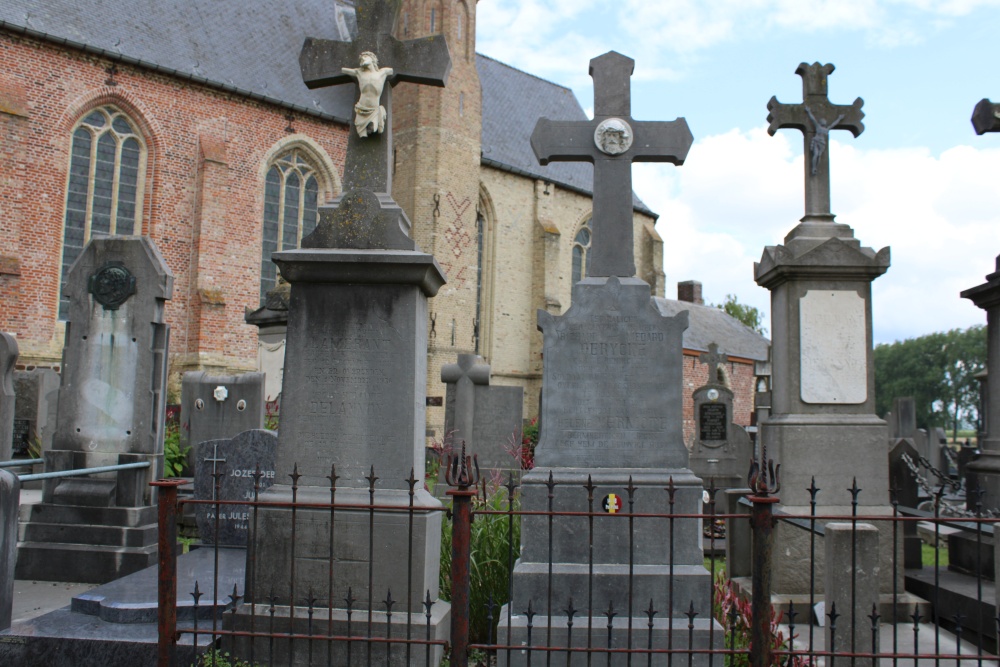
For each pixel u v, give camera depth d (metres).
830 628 4.44
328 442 5.68
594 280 6.28
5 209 20.00
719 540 10.09
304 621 5.36
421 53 6.29
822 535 6.35
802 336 7.44
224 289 23.69
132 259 8.97
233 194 24.22
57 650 5.40
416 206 26.73
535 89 37.66
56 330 20.97
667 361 6.04
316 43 6.39
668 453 5.95
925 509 9.25
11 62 20.39
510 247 31.83
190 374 12.35
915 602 6.78
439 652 5.40
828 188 7.79
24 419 14.76
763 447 7.75
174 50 23.83
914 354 72.44
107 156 22.28
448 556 6.46
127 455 8.62
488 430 14.74
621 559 5.78
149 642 5.34
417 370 5.83
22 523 9.38
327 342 5.77
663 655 5.37
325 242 5.88
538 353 32.09
